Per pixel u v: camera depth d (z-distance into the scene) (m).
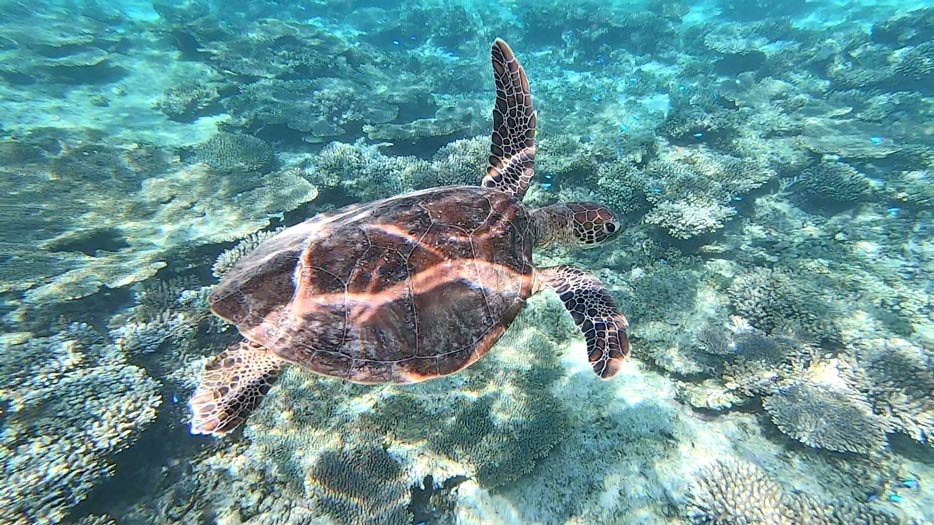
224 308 0.76
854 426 1.22
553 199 2.00
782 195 2.26
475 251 0.85
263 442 1.19
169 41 3.90
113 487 1.09
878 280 1.74
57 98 3.07
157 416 1.20
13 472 1.01
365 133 2.77
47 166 2.14
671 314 1.57
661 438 1.27
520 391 1.32
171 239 1.77
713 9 6.16
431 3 6.58
